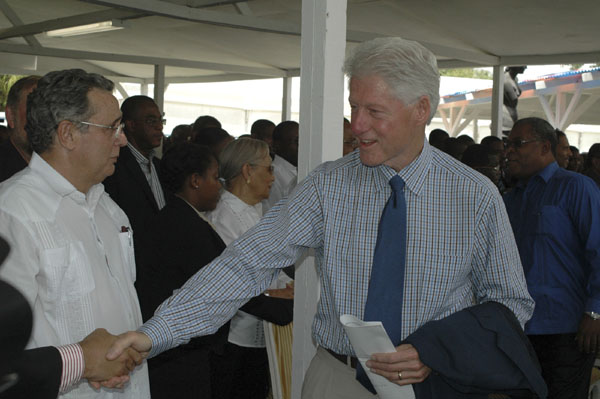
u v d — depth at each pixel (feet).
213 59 38.93
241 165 10.40
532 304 5.40
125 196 10.50
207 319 5.58
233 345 10.15
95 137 5.54
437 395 5.17
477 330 5.05
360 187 5.44
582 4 20.86
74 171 5.56
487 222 5.19
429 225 5.25
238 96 68.64
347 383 5.59
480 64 32.07
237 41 32.71
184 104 68.28
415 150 5.25
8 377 3.00
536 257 9.74
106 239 6.14
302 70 7.36
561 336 9.61
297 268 7.59
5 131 16.69
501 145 19.83
